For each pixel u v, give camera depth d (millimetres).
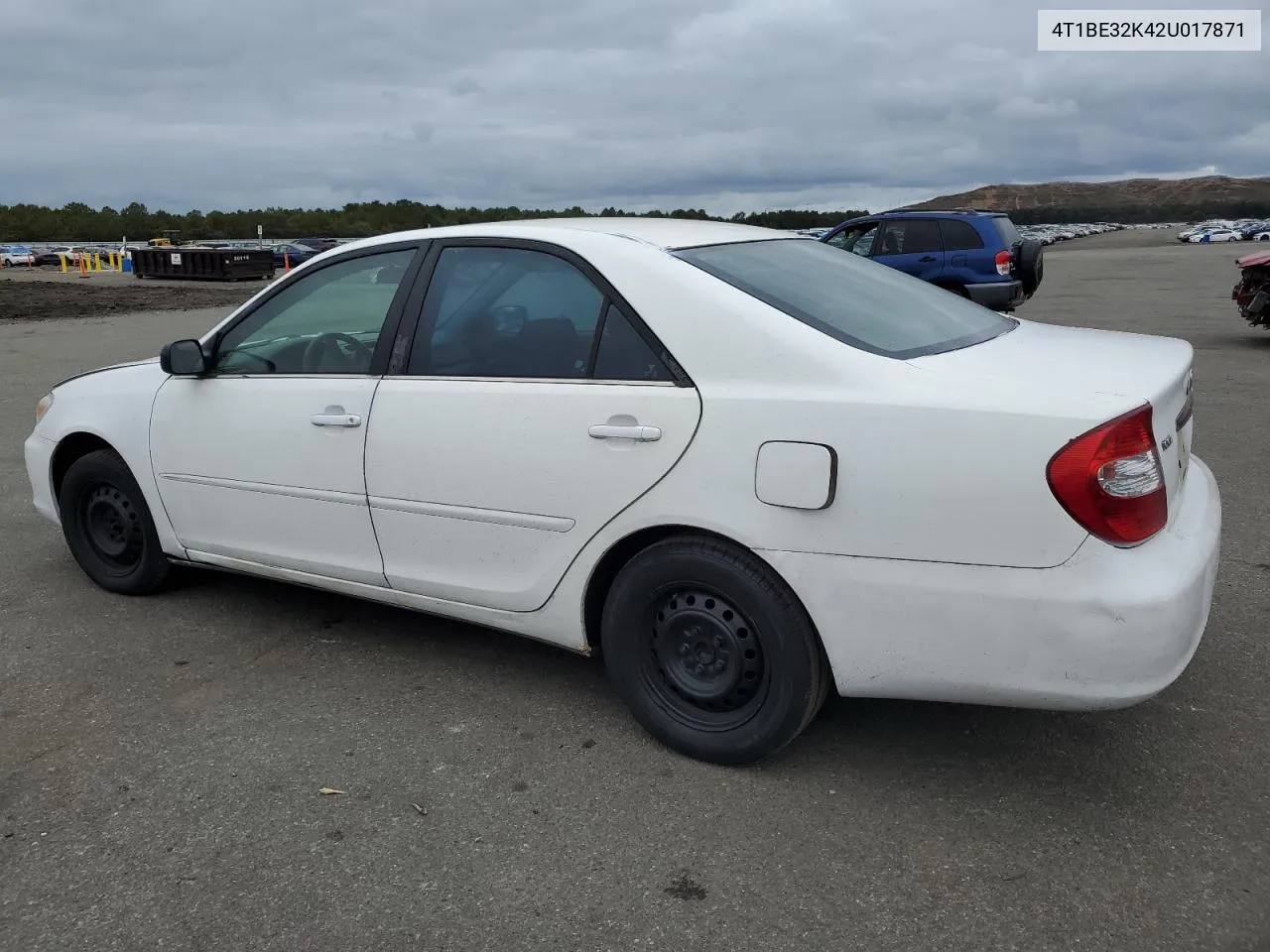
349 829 2863
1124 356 3090
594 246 3266
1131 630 2533
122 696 3699
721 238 3516
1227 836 2736
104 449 4609
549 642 3443
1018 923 2430
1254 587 4461
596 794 3018
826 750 3246
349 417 3645
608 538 3146
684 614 3117
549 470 3213
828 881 2602
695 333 3008
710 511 2939
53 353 15125
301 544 3920
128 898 2584
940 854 2699
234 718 3523
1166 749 3170
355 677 3836
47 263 62938
